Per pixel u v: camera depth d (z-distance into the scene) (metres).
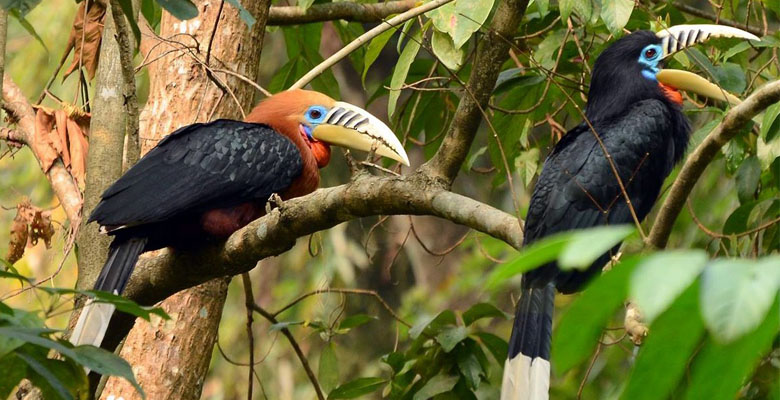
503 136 11.82
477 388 10.34
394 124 13.15
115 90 9.52
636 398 3.23
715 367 3.15
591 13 10.18
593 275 8.23
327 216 8.06
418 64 12.30
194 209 9.16
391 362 10.73
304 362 11.20
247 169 9.52
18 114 10.96
